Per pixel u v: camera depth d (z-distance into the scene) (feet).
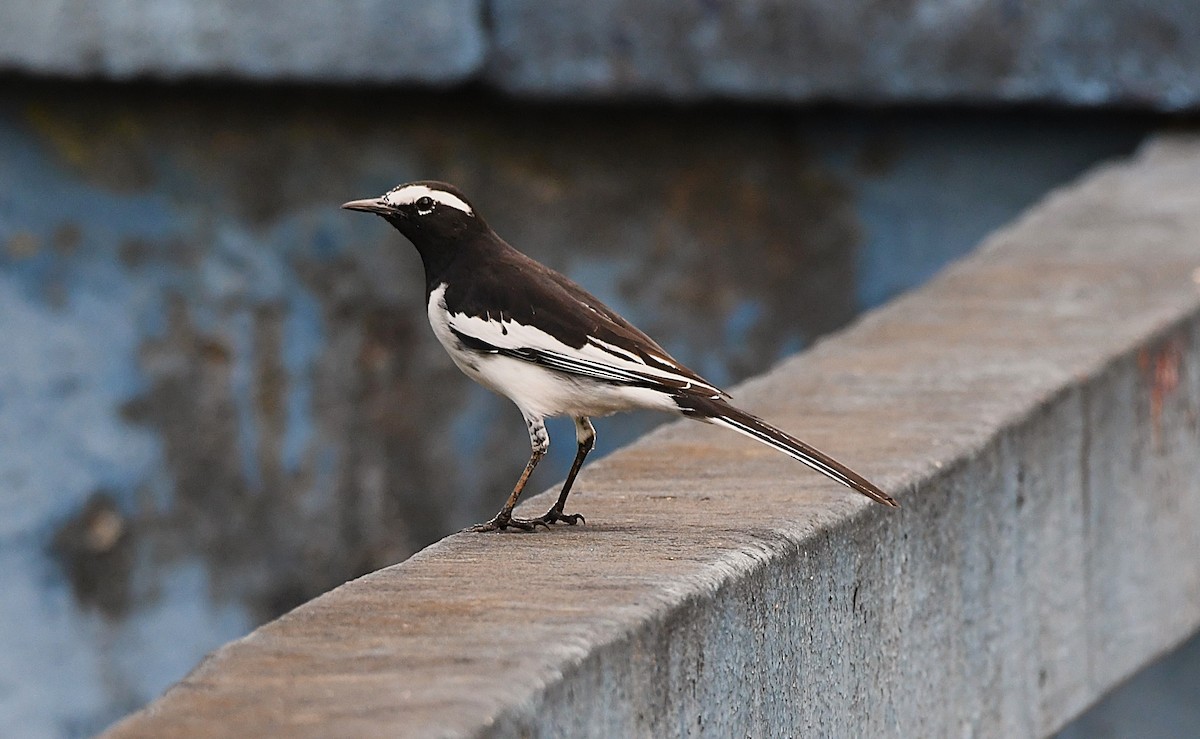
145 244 46.83
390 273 47.98
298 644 18.02
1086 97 50.78
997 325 36.73
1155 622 35.17
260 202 47.52
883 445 27.76
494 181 49.60
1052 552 30.50
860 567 24.30
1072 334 35.29
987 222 52.37
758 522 23.44
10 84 45.62
